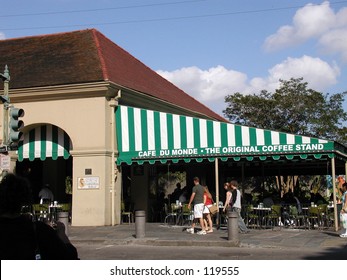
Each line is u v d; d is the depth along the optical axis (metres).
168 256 11.47
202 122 17.94
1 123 19.69
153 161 18.64
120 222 19.45
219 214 17.75
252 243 13.41
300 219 18.33
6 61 21.89
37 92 19.25
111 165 18.97
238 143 17.25
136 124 19.08
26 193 3.57
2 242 3.37
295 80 36.00
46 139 20.05
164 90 26.47
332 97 35.81
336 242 13.53
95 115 18.78
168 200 22.53
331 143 15.87
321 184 35.06
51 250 3.51
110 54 22.81
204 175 22.30
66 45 22.19
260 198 23.19
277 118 35.88
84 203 18.67
